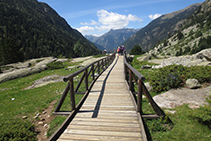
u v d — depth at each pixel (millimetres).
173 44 147000
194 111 4281
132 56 29250
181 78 7375
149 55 22672
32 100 8125
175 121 4328
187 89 6590
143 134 3502
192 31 138375
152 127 4145
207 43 63719
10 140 3980
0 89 12391
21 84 13586
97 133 3709
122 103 5594
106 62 16656
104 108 5203
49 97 8422
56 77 14992
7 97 9281
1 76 16281
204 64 9711
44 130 4836
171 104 5367
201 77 6965
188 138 3607
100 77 10695
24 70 18562
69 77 4293
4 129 4480
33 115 6043
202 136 3598
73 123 4242
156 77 7820
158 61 18109
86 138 3521
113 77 10531
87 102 5828
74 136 3621
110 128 3914
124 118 4434
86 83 7039
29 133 4445
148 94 4449
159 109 4473
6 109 7051
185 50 101062
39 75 17328
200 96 5570
